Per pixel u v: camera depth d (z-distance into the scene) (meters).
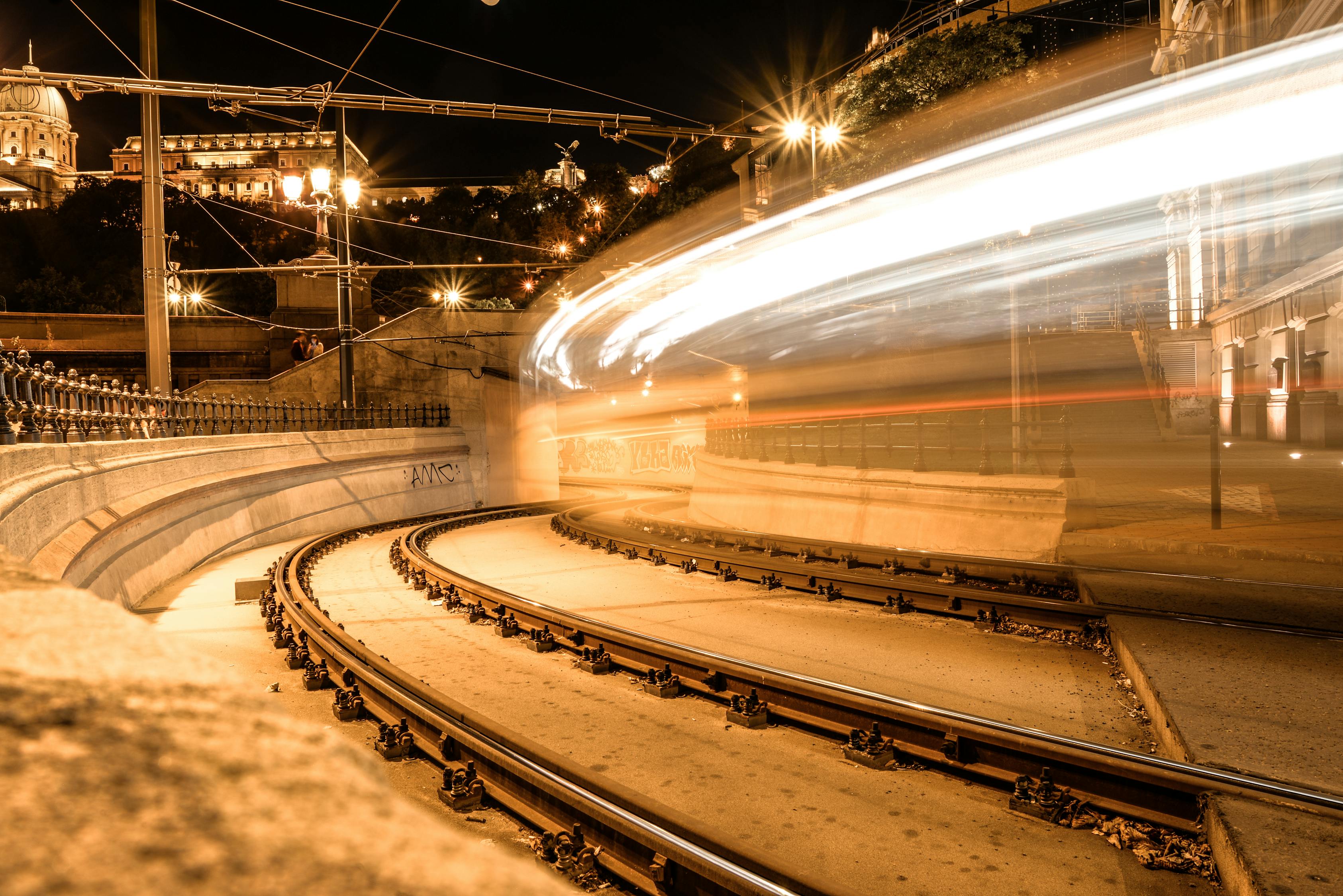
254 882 0.52
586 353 39.41
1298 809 3.92
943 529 13.11
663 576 13.23
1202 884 3.83
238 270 19.22
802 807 4.72
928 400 27.94
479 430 31.48
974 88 21.86
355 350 30.31
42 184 149.62
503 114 13.54
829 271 29.02
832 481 15.79
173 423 15.80
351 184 22.56
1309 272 21.80
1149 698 5.92
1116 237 32.94
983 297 27.25
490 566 15.05
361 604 11.63
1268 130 25.33
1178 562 10.12
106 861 0.52
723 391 35.47
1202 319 32.19
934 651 7.90
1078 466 20.39
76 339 33.59
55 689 0.77
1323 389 21.59
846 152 23.12
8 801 0.58
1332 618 7.53
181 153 150.00
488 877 0.59
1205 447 24.31
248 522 18.33
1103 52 45.25
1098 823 4.41
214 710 0.81
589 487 42.31
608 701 6.82
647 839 3.87
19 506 6.64
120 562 11.05
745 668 6.60
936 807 4.71
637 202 55.09
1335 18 22.16
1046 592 9.84
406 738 5.82
